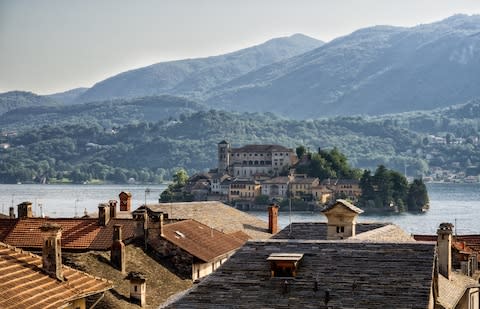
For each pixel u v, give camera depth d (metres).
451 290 70.00
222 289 60.50
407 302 56.62
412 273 58.16
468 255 89.38
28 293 62.62
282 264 59.91
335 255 60.41
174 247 104.69
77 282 69.25
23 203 125.88
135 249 102.12
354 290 58.03
